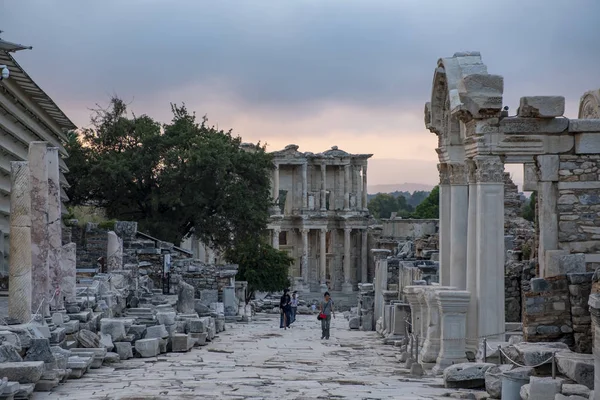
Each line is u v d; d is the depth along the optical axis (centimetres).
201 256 9988
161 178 6856
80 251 4925
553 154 2452
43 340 1861
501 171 2445
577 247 2448
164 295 4703
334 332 4281
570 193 2453
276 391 1856
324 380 2106
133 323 2792
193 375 2195
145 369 2336
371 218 13238
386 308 3831
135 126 7294
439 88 2783
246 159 7050
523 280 3078
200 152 6775
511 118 2447
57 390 1842
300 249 13112
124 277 3647
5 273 3294
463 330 2397
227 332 4128
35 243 2233
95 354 2328
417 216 15425
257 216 6919
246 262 8344
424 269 3559
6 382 1595
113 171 6831
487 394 1795
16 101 3538
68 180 7100
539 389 1534
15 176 2008
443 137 2827
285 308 4625
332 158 13112
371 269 13162
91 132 7356
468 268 2498
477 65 2520
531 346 1786
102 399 1692
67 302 2573
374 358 2820
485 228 2438
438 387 1986
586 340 1916
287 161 12862
